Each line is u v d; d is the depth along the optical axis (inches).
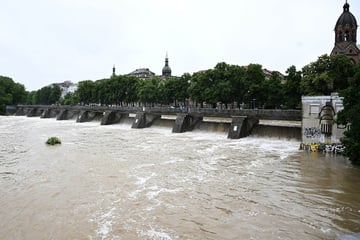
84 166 1300.4
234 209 814.5
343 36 3398.1
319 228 697.6
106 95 5034.5
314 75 2158.0
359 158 1209.4
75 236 663.1
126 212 792.9
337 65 2102.6
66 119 4763.8
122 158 1478.8
